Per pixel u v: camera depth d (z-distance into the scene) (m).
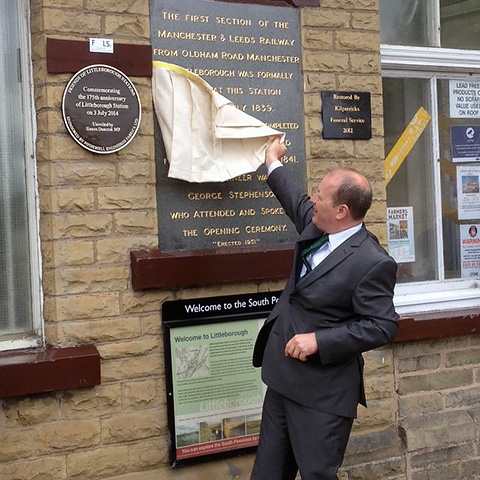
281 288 4.18
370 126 4.46
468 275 5.10
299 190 3.70
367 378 4.47
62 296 3.65
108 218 3.74
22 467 3.57
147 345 3.83
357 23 4.43
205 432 3.96
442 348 4.73
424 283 4.96
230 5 4.07
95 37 3.70
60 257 3.64
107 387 3.75
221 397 4.00
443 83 5.05
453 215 5.09
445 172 5.06
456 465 4.69
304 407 3.21
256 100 4.15
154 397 3.86
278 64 4.21
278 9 4.21
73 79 3.62
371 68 4.48
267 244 4.15
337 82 4.38
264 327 3.44
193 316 3.94
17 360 3.53
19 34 3.73
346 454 4.36
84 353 3.62
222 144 3.93
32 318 3.78
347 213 3.20
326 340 3.08
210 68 4.02
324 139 4.33
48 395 3.62
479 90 5.11
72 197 3.65
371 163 4.47
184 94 3.87
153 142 3.85
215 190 4.02
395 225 4.89
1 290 3.73
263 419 3.44
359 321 3.15
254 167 3.96
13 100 3.73
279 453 3.35
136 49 3.77
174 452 3.88
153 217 3.84
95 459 3.72
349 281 3.14
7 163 3.72
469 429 4.72
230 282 4.05
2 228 3.73
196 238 3.98
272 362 3.29
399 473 4.51
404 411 4.60
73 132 3.63
